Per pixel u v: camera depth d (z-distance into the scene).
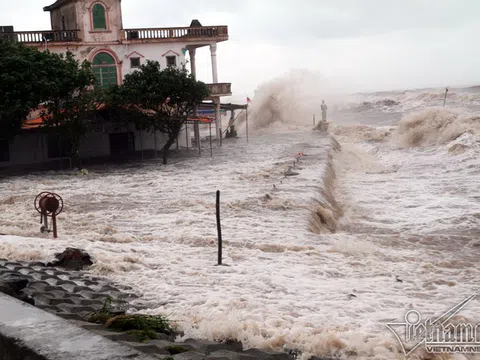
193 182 29.42
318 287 10.93
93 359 3.44
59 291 8.91
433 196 26.72
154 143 46.38
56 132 36.75
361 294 10.45
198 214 20.86
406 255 16.36
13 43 37.25
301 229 18.41
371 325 8.05
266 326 7.48
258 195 24.36
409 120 46.97
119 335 5.95
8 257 12.11
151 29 47.28
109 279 10.80
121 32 46.38
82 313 7.58
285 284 10.98
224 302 8.90
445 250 17.88
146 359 3.47
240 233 17.70
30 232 17.42
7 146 40.62
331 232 21.20
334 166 35.78
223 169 33.97
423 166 35.88
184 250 15.05
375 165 38.88
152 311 8.12
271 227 18.66
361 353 6.66
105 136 44.62
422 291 11.20
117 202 24.33
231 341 6.82
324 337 6.79
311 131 61.81
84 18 45.72
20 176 34.78
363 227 21.94
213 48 49.31
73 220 20.58
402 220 22.62
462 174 31.81
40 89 34.75
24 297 7.29
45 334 3.85
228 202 22.80
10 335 3.84
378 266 13.87
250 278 11.41
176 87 38.69
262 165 34.59
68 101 36.06
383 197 27.41
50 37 45.00
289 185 26.69
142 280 10.74
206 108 53.44
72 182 31.34
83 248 13.56
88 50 46.00
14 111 34.41
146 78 39.06
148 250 14.42
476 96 78.38
